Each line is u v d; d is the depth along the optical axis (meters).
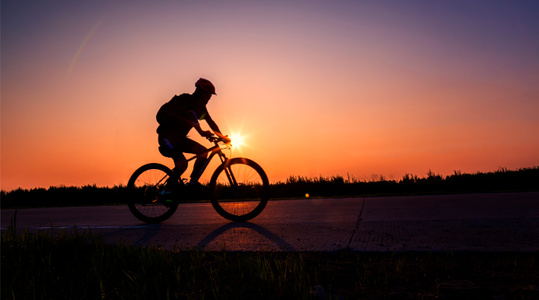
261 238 3.97
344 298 2.39
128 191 5.55
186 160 5.41
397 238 3.67
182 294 2.61
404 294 2.42
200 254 3.36
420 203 6.03
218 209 5.32
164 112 5.20
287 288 2.54
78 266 3.21
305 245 3.57
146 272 2.95
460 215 4.71
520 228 3.81
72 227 5.35
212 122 5.52
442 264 2.88
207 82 5.22
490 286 2.46
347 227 4.36
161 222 5.48
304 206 6.46
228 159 5.33
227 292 2.53
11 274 3.11
